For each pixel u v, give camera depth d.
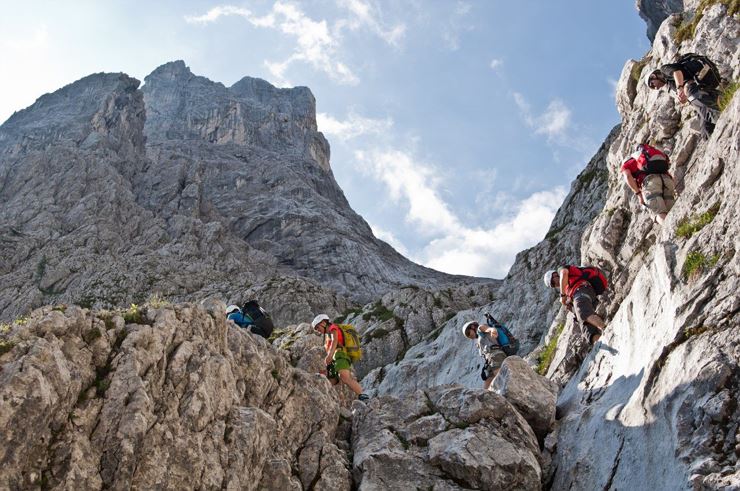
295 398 11.01
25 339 7.88
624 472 8.97
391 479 9.83
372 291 111.38
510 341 14.95
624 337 11.30
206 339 9.92
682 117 16.19
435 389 11.65
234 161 167.38
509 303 33.06
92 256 91.44
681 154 13.93
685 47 17.06
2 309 79.56
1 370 7.29
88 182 114.44
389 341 42.06
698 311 9.15
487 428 10.44
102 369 8.38
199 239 106.12
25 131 139.50
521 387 11.59
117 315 9.10
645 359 10.01
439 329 37.50
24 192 110.38
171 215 119.06
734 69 14.20
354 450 10.68
